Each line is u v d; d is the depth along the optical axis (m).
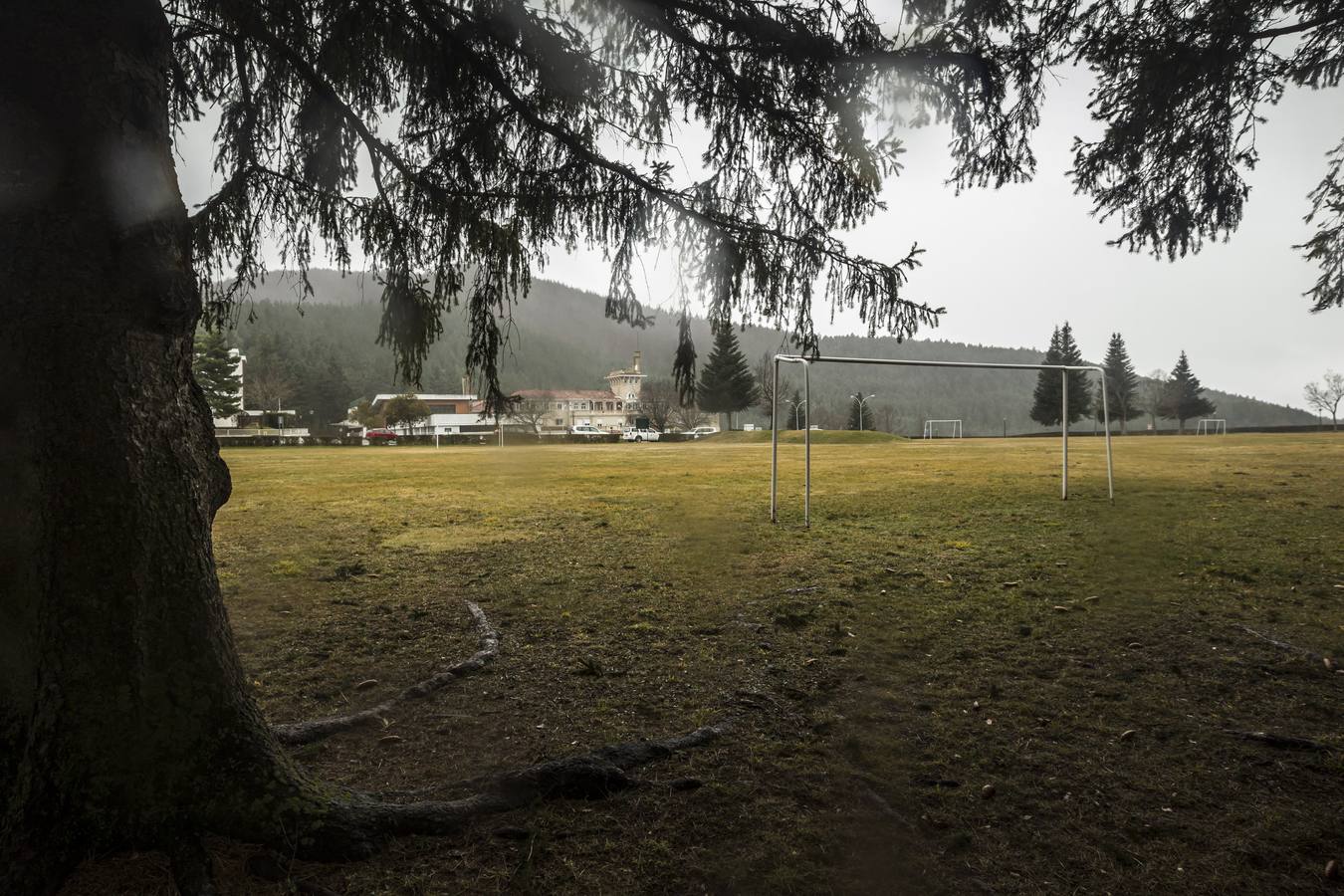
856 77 2.62
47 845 1.55
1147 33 3.03
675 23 2.62
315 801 1.78
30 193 1.61
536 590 5.05
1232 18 2.97
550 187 2.96
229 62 2.85
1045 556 6.03
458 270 3.12
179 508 1.77
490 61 2.72
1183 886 1.68
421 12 2.54
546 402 45.62
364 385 91.00
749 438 49.06
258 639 3.93
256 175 3.06
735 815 1.98
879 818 1.98
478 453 32.59
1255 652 3.49
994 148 2.94
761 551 6.57
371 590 5.12
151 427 1.75
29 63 1.60
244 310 3.28
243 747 1.76
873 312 3.00
